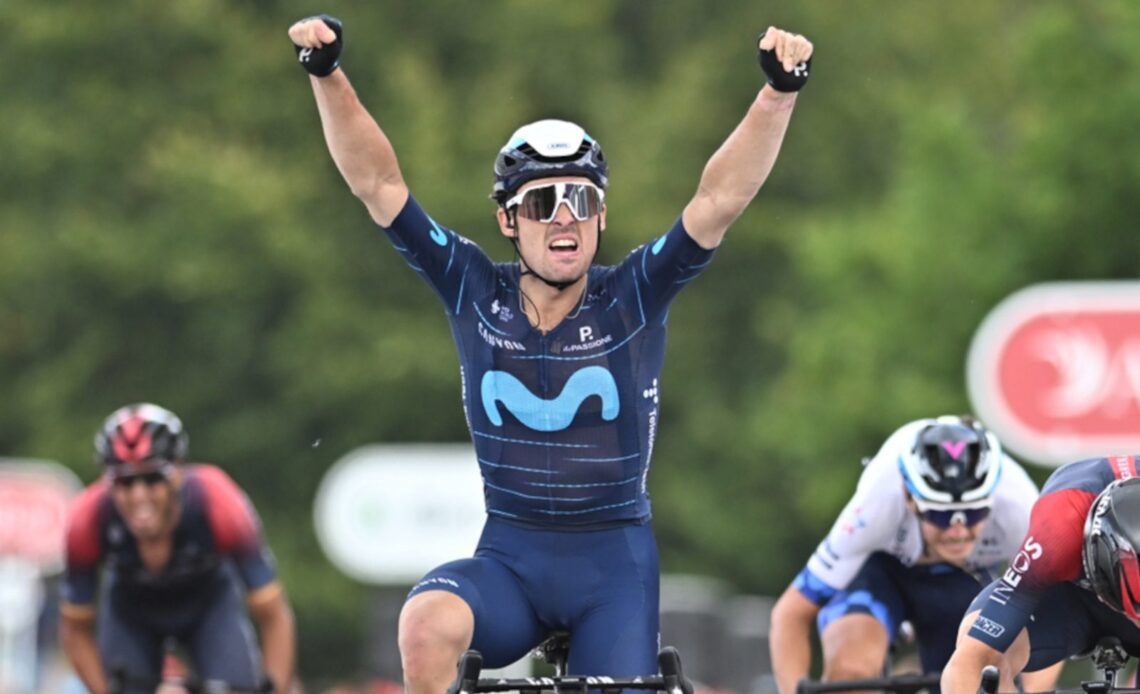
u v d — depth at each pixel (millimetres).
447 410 99750
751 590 104000
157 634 32875
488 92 106812
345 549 43656
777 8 116250
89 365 104375
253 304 103562
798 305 107375
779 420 81062
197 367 104750
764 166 20234
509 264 21109
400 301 103125
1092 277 72500
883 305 77562
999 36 118438
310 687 77750
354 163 20500
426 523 43719
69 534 31312
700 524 100875
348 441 100375
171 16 109875
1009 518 26703
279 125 110312
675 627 59000
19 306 106188
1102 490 20766
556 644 21672
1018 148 76188
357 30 110562
